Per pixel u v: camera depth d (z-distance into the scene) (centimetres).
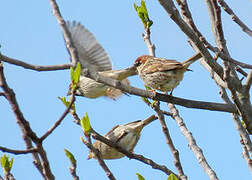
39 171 823
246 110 1016
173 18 862
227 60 935
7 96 648
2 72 645
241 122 1238
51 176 690
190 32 892
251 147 1107
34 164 826
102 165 853
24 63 784
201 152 1113
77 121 1049
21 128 784
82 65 934
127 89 1009
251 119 1025
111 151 1370
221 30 976
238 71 1170
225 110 1059
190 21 952
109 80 973
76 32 908
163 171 1028
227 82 959
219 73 984
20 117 652
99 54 943
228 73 942
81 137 870
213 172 1061
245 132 1123
